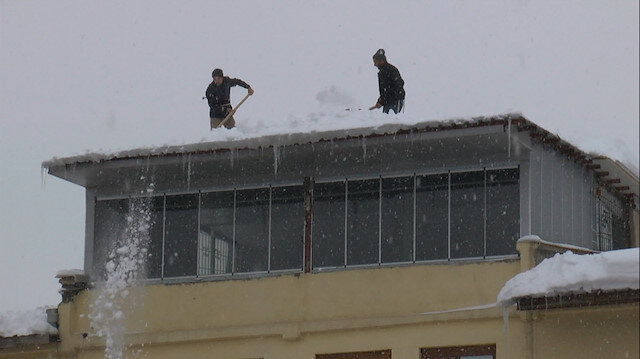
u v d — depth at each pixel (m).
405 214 77.81
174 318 79.56
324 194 79.69
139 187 83.62
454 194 77.06
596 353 69.25
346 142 75.94
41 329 80.62
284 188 80.62
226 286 79.00
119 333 80.38
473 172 77.00
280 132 76.69
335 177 79.69
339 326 75.81
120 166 80.56
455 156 77.31
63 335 81.06
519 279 68.12
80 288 81.88
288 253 79.62
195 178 82.56
